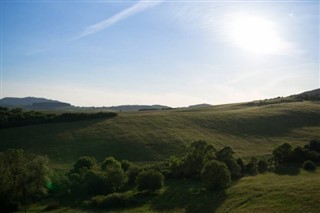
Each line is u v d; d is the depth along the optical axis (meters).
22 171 63.34
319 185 51.34
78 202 60.91
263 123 120.44
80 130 109.00
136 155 88.75
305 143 99.00
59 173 71.81
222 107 169.38
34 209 60.22
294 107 141.25
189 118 125.12
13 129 111.25
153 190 62.62
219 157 69.56
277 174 68.00
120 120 119.81
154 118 123.88
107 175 65.81
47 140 101.12
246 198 51.62
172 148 93.00
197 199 55.56
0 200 60.28
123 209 55.56
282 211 45.03
